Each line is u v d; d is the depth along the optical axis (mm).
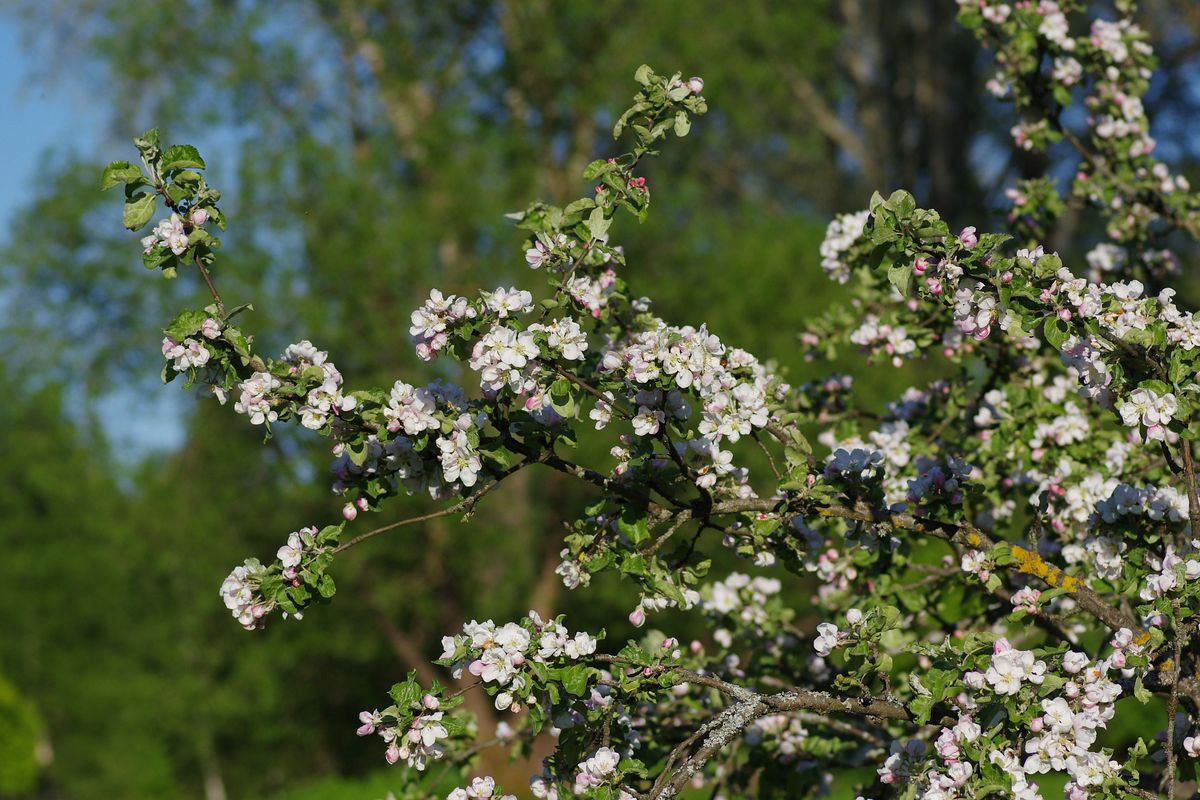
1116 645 2869
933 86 20719
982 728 2988
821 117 21078
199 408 15227
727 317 14547
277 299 13695
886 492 4211
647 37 15156
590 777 2967
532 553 15914
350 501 3084
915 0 21047
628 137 15672
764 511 3199
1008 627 4457
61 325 15547
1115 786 2791
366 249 13602
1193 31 16609
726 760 4477
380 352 14125
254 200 14031
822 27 16516
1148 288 5113
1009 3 5102
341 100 16047
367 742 20734
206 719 19906
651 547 3184
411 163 15617
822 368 14273
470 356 2990
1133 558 3340
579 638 2984
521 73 15453
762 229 15977
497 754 13641
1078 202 5047
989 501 4461
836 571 4090
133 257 14828
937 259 2908
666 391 3016
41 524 23469
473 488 3172
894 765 3158
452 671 3051
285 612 3016
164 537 16953
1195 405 2904
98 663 23047
